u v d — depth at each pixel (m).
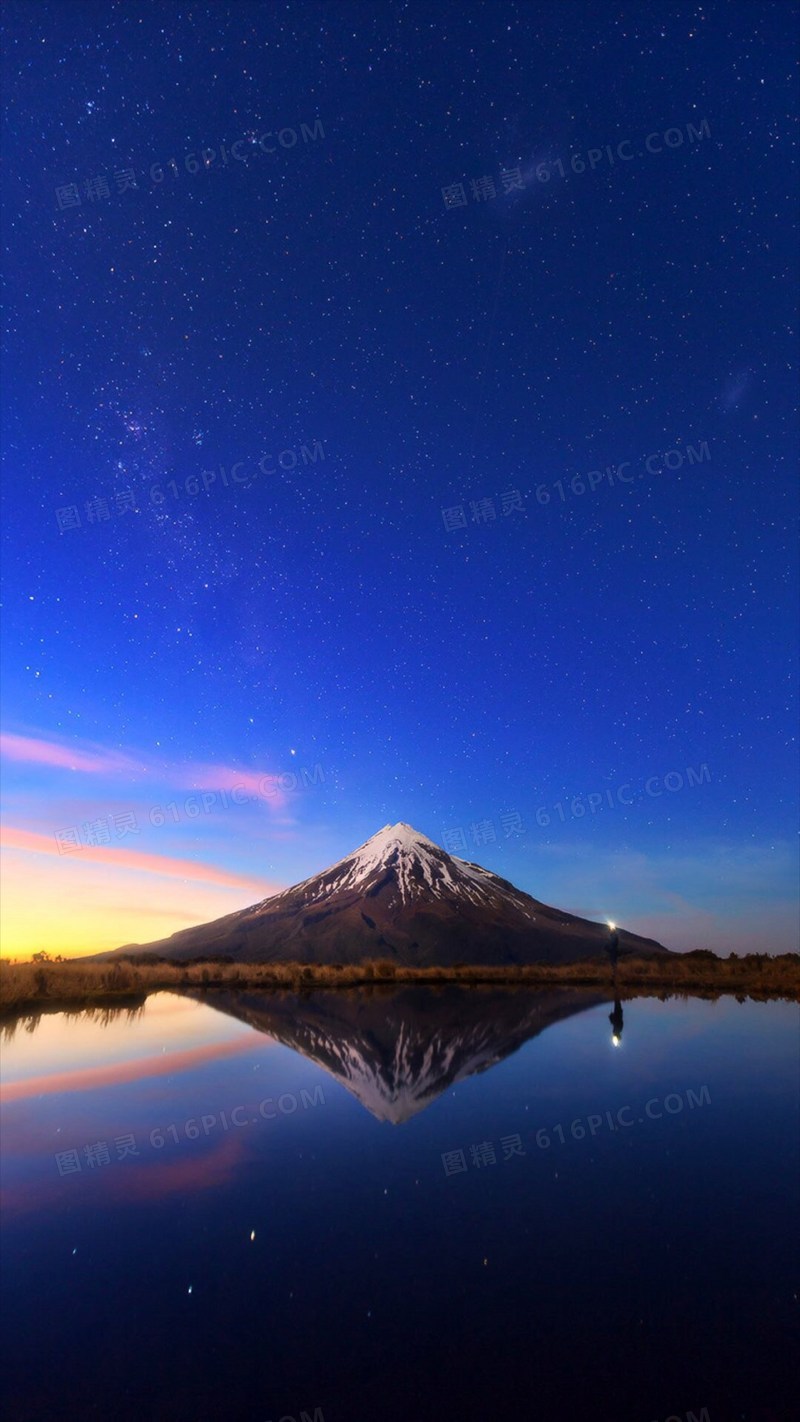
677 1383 3.28
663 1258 4.59
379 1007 21.62
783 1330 3.73
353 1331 3.77
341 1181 6.10
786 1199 5.61
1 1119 7.97
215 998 24.06
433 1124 7.81
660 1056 12.06
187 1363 3.47
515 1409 3.10
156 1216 5.34
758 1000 24.77
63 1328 3.83
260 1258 4.64
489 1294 4.12
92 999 20.50
